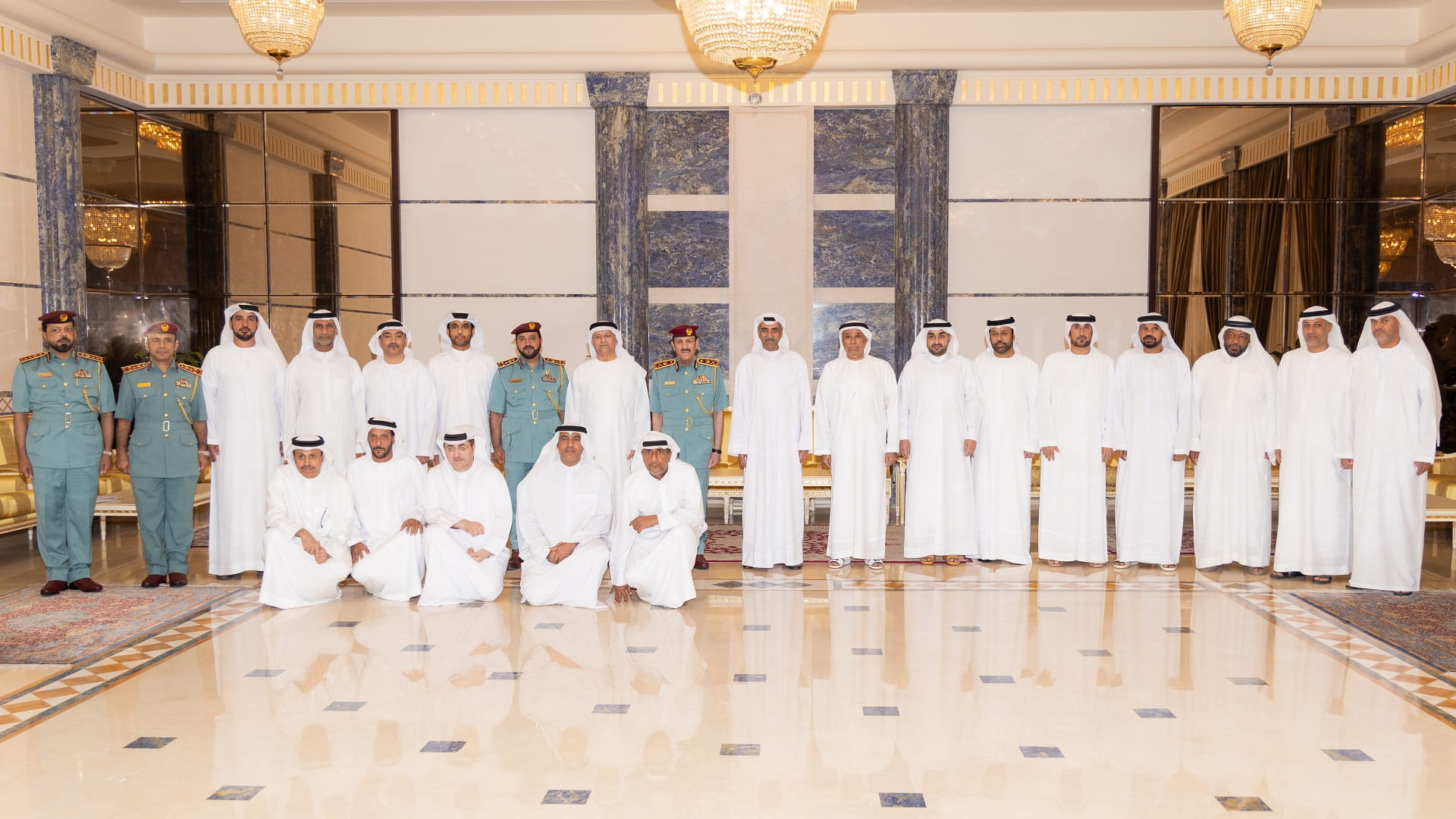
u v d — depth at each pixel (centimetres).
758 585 612
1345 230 895
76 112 813
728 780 334
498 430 668
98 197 872
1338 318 902
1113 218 903
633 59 873
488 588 568
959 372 664
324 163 923
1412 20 849
